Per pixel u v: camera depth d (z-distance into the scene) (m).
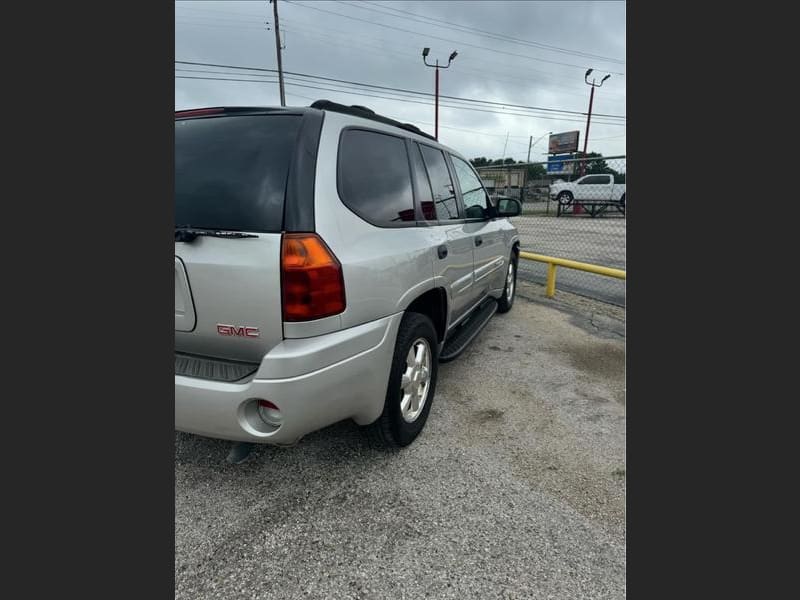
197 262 1.83
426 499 2.20
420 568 1.81
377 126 2.51
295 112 2.05
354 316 1.98
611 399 3.31
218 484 2.27
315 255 1.80
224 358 1.93
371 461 2.48
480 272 3.88
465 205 3.63
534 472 2.43
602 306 6.06
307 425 1.86
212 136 2.03
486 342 4.59
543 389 3.48
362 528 2.00
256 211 1.81
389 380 2.32
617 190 13.05
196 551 1.86
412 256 2.43
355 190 2.14
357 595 1.68
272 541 1.92
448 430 2.84
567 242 10.96
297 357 1.76
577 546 1.93
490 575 1.78
